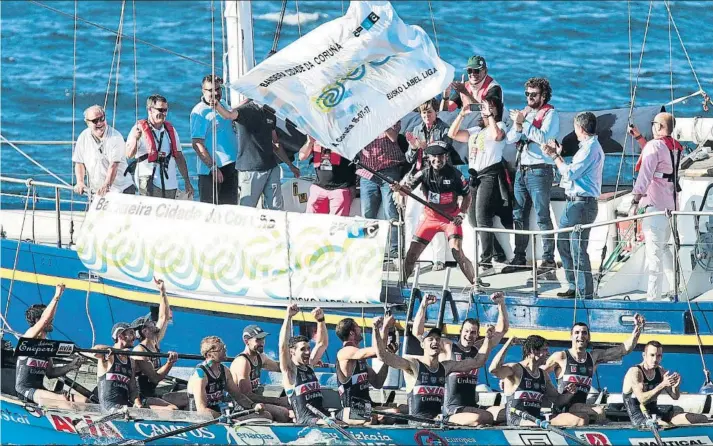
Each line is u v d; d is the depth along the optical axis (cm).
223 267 7450
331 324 7519
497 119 7594
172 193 7856
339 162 7700
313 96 7006
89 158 7756
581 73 13725
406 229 7719
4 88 14088
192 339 7681
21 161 12300
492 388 7581
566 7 15775
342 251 7338
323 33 6906
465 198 7444
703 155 8181
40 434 6944
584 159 7356
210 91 7619
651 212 7444
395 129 7712
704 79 13012
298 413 6988
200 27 15950
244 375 7088
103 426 6875
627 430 6912
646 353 7075
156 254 7519
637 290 7675
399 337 7500
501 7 16075
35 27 16000
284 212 7431
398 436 6831
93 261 7575
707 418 7131
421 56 7119
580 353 7138
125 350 7081
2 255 7831
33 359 7175
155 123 7750
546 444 6881
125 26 16025
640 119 7856
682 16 14612
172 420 6881
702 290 7600
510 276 7800
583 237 7462
